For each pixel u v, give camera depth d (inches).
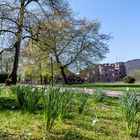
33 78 2362.2
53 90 279.7
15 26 1316.4
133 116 286.2
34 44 1528.1
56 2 1381.6
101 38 2233.0
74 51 2208.4
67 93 343.6
